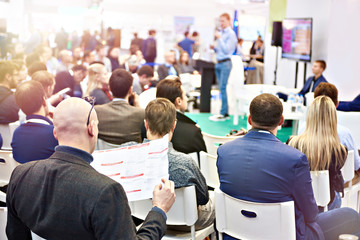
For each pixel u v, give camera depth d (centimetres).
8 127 406
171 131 238
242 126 697
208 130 668
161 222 153
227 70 727
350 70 626
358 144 521
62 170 139
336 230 248
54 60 775
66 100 148
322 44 730
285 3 908
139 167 189
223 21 719
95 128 149
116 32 1275
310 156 265
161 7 1482
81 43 1254
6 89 410
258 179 214
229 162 224
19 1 1327
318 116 265
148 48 1230
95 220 132
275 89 675
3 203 310
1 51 869
